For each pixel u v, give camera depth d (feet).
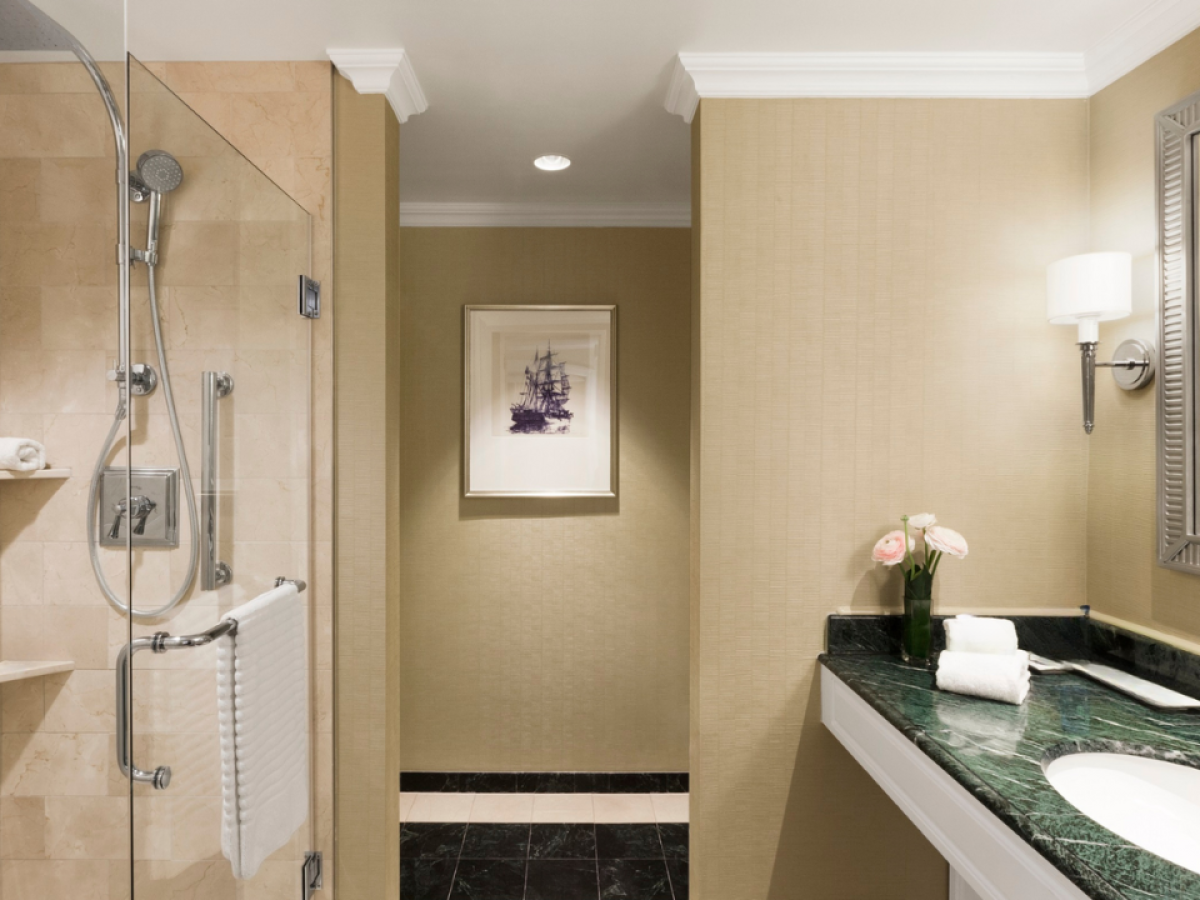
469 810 9.21
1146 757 4.17
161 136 4.13
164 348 4.18
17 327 3.51
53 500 3.62
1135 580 5.72
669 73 6.33
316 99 6.15
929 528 5.82
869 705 5.18
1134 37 5.58
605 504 9.86
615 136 7.62
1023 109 6.24
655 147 7.91
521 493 9.78
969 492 6.24
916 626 5.87
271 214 5.46
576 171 8.63
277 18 5.49
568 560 9.84
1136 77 5.67
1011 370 6.25
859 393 6.24
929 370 6.24
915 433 6.24
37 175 3.54
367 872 6.20
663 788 9.77
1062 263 5.51
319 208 6.17
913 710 4.74
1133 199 5.71
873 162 6.21
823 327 6.21
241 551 5.08
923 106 6.22
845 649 6.14
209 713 4.74
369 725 6.19
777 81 6.12
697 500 6.40
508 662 9.84
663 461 9.87
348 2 5.27
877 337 6.23
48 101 3.57
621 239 9.87
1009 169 6.23
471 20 5.51
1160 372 5.39
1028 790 3.63
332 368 6.18
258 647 5.16
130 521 3.85
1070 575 6.27
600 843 8.44
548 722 9.86
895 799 4.80
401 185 9.09
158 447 4.15
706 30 5.65
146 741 4.03
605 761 9.87
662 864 8.01
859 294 6.22
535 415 9.81
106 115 3.72
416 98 6.62
